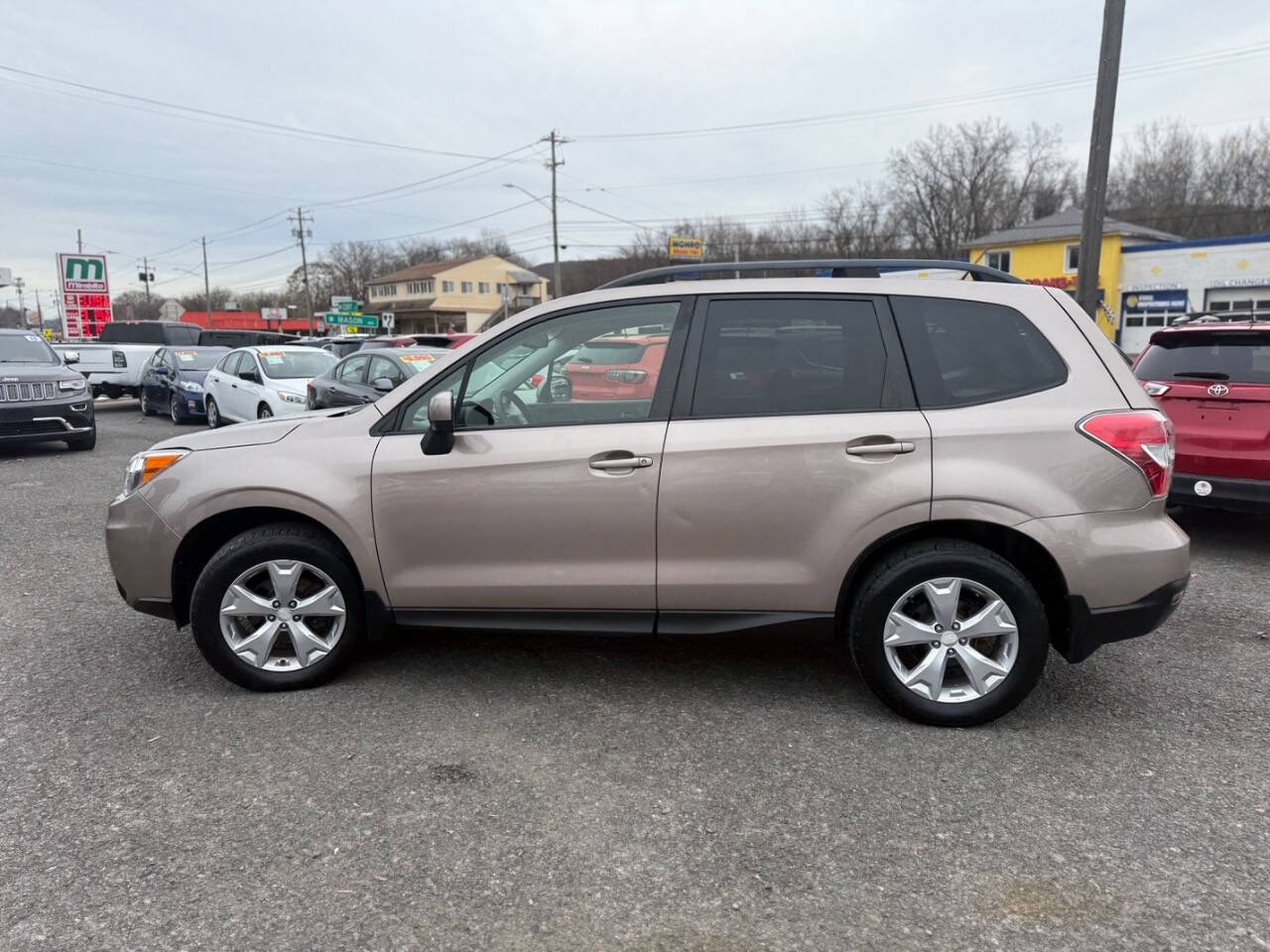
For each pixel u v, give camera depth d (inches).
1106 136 569.3
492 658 166.4
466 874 101.3
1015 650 132.6
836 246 2453.2
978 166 2284.7
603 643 174.9
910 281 139.3
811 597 136.3
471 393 144.9
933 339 135.9
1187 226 2220.7
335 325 2413.9
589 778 122.4
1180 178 2278.5
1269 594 207.2
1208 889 97.9
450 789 119.6
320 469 144.0
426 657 166.7
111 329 940.0
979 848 106.0
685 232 2669.8
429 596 144.7
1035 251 1700.3
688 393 138.6
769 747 131.3
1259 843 106.6
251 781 121.5
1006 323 136.1
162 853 105.0
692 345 140.0
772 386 137.6
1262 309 1412.4
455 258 3651.6
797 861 103.7
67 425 459.2
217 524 151.0
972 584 132.0
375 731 136.5
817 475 132.8
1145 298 1524.4
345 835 108.9
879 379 135.3
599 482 137.1
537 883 99.8
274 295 4382.4
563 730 137.0
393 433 145.6
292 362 531.8
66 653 171.6
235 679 149.3
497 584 142.2
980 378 134.4
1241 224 2169.0
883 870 101.8
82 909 94.7
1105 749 130.6
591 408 141.3
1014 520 128.7
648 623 141.5
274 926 92.4
